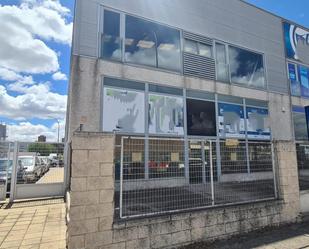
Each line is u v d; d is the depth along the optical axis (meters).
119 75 9.48
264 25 14.44
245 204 5.42
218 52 12.30
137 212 4.68
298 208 6.24
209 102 11.56
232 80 12.52
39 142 10.12
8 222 6.44
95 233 3.92
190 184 6.28
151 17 10.62
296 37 15.99
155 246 4.29
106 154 4.15
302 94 15.43
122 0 10.04
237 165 6.53
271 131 13.41
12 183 9.38
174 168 6.27
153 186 5.64
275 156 6.29
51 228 5.93
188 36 11.46
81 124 8.07
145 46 10.30
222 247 4.62
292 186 6.26
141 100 9.83
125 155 5.35
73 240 3.80
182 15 11.45
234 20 13.15
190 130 10.78
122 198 4.84
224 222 5.04
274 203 5.83
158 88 10.33
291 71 15.20
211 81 11.72
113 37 9.64
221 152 6.74
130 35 10.05
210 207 5.05
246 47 13.37
